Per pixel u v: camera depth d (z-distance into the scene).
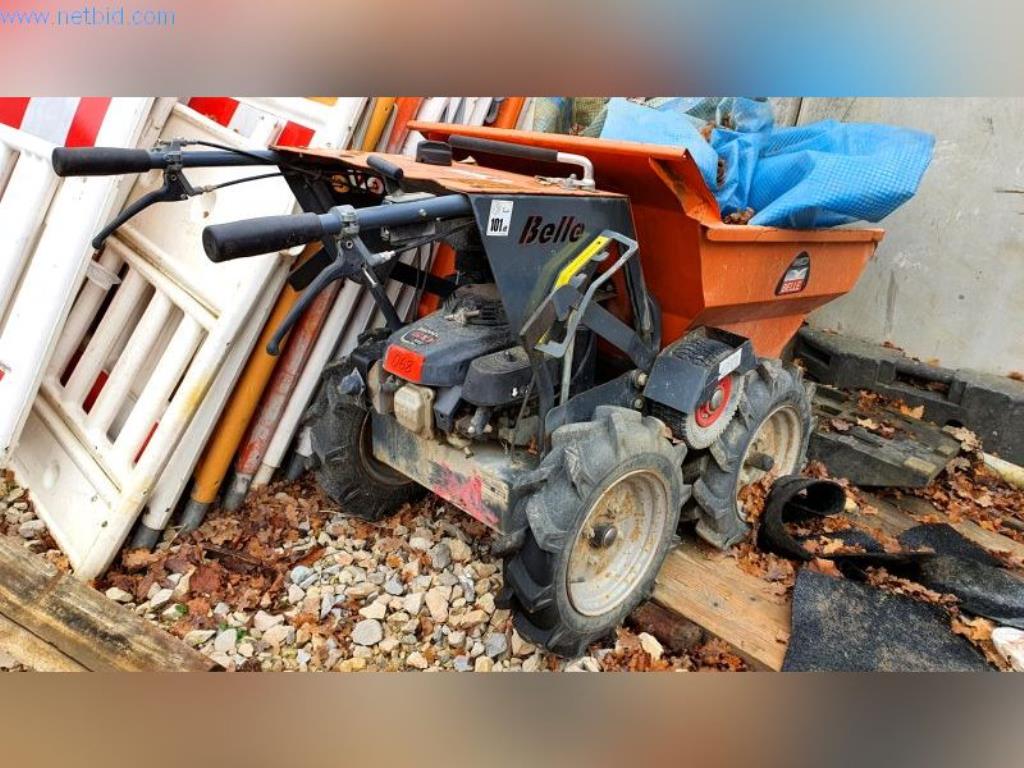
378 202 2.59
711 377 2.42
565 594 2.09
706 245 2.38
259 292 2.66
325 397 2.69
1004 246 3.86
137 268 2.93
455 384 2.12
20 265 2.78
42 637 2.21
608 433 2.13
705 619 2.44
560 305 2.02
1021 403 3.69
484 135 2.69
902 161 2.63
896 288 4.29
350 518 3.00
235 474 3.07
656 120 2.88
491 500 2.19
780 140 3.11
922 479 3.18
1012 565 2.89
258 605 2.54
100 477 2.71
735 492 2.74
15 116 2.92
